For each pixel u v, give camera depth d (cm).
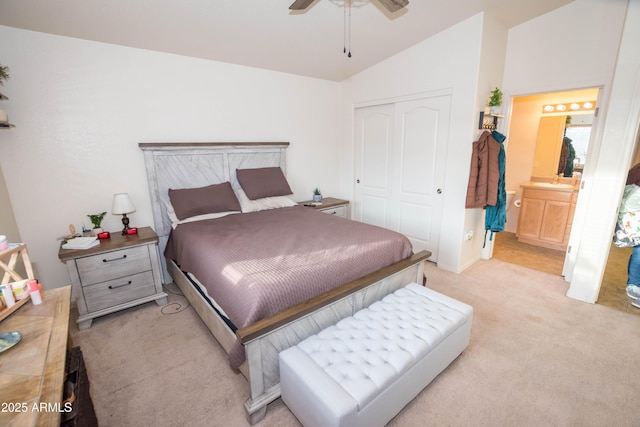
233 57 311
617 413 151
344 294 170
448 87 302
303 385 129
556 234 400
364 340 152
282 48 304
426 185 344
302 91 390
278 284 153
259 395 150
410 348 146
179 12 225
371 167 409
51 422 80
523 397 162
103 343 212
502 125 325
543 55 291
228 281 164
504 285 295
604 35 256
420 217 358
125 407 159
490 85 299
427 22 280
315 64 352
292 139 392
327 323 173
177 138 300
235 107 334
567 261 303
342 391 121
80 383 127
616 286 291
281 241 215
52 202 246
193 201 285
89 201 262
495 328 223
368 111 399
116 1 204
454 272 328
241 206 319
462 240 319
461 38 284
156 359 195
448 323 166
